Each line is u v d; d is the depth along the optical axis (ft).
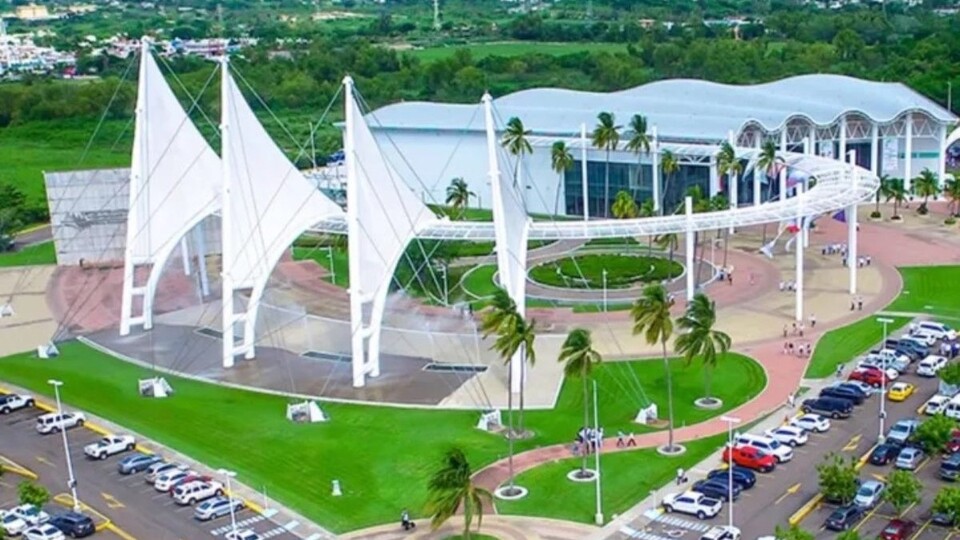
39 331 520.83
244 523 313.73
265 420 391.04
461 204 646.74
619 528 301.22
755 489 322.14
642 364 434.30
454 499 272.51
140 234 503.61
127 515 323.37
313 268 619.26
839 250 609.01
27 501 319.47
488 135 411.54
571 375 339.36
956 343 439.22
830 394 387.14
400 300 542.16
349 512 317.22
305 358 460.55
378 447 362.74
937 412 356.38
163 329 514.68
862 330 466.29
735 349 448.24
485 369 436.35
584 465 338.13
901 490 289.53
